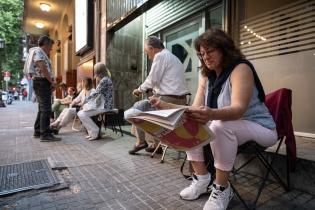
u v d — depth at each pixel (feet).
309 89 10.58
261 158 7.37
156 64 11.05
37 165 10.36
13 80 112.98
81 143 14.90
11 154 12.14
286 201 7.09
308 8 10.27
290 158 7.43
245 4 12.60
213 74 6.77
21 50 88.12
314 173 7.39
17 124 23.43
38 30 52.11
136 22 23.50
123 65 22.93
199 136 5.28
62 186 8.11
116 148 13.65
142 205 6.95
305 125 10.80
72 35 34.55
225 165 5.87
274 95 7.40
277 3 11.32
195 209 6.70
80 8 28.32
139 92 11.93
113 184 8.45
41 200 7.21
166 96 11.03
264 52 11.84
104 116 17.54
